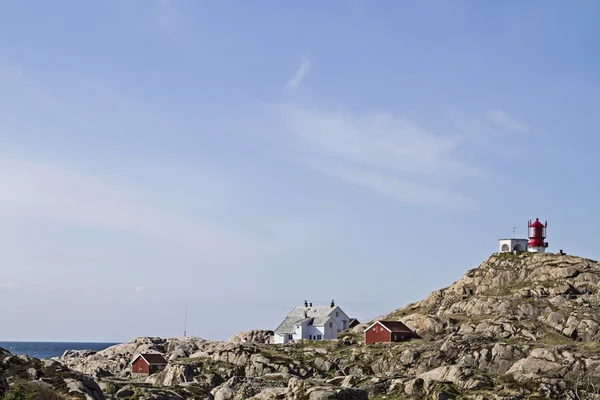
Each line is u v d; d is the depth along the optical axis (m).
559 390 117.69
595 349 134.25
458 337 154.50
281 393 116.75
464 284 195.00
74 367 192.38
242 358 160.88
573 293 173.88
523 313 169.50
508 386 121.56
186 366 156.25
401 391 125.88
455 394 119.06
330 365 157.50
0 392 80.12
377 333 171.88
